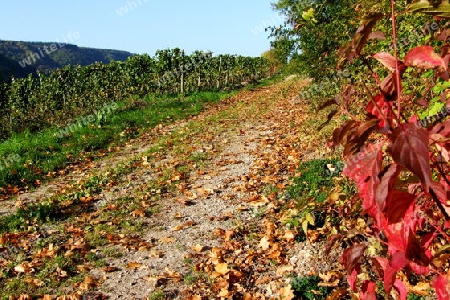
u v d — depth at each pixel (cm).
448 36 126
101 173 895
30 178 920
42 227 625
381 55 112
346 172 104
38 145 1158
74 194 757
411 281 336
